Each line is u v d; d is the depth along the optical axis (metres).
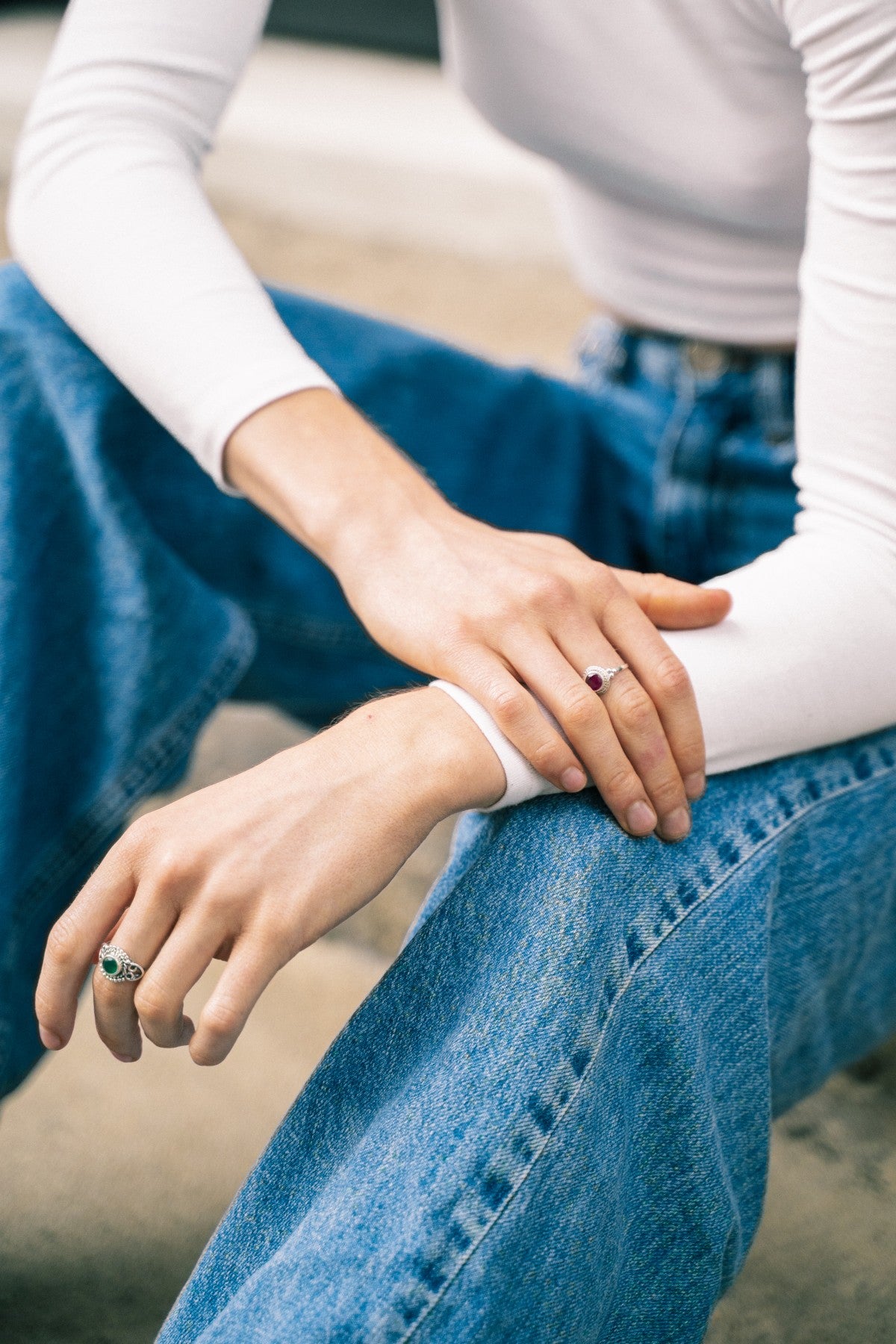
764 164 1.19
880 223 1.04
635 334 1.35
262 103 3.41
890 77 1.02
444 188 2.98
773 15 1.12
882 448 1.05
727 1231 1.00
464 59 1.26
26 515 1.09
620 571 1.06
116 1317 1.13
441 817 0.98
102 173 1.12
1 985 1.08
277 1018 1.33
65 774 1.13
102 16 1.15
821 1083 1.13
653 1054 0.97
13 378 1.11
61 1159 1.22
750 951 0.99
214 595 1.17
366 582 1.05
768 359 1.30
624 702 0.99
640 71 1.18
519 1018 0.94
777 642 1.03
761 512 1.32
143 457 1.18
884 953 1.10
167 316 1.09
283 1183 0.96
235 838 0.95
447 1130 0.93
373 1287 0.91
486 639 1.01
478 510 1.32
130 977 0.96
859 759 1.06
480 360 1.32
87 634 1.12
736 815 1.01
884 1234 1.19
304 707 1.33
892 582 1.04
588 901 0.96
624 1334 1.00
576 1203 0.94
